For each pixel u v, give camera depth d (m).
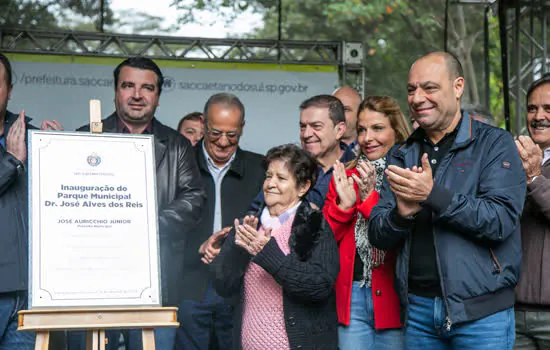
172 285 4.10
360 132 3.79
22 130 3.57
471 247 2.88
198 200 4.16
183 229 4.06
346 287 3.54
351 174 3.78
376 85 10.62
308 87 7.10
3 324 3.58
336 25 10.55
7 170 3.49
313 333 3.14
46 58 6.75
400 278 3.06
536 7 6.21
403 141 3.38
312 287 3.07
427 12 10.52
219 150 4.95
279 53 7.16
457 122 3.07
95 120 3.23
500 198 2.86
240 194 5.01
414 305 3.05
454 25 10.39
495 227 2.81
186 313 4.67
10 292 3.59
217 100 4.96
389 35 10.62
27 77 6.72
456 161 2.98
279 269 3.05
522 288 3.64
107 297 2.99
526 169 3.40
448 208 2.78
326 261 3.16
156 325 2.99
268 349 3.15
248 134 7.00
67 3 7.96
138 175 3.20
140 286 3.04
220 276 3.41
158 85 4.34
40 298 2.92
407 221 2.92
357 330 3.51
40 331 2.90
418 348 3.06
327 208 3.67
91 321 2.94
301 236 3.17
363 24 10.55
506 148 2.95
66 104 6.75
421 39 10.60
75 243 3.03
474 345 2.88
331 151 4.27
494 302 2.89
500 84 10.16
